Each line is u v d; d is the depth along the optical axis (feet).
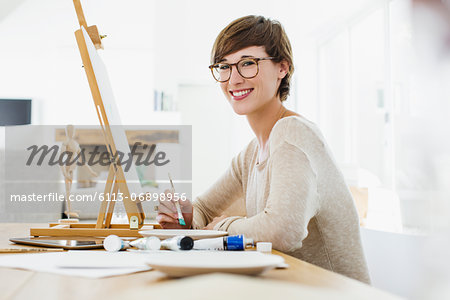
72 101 14.12
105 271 1.53
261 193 3.54
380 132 12.16
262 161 3.57
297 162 3.03
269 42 3.72
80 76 14.12
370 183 12.42
